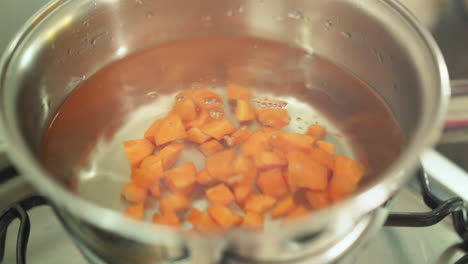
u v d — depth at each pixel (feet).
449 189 0.95
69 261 0.86
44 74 0.88
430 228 0.89
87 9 0.91
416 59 0.82
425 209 0.91
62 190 0.65
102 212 0.63
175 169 0.88
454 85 1.10
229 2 1.01
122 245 0.71
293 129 0.97
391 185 0.66
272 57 1.06
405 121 0.87
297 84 1.02
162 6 0.99
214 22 1.05
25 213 0.81
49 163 0.88
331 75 1.03
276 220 0.84
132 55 1.05
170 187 0.87
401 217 0.82
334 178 0.87
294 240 0.67
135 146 0.92
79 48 0.95
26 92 0.83
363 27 0.92
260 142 0.92
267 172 0.87
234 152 0.90
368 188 0.65
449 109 1.06
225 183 0.87
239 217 0.82
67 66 0.94
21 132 0.73
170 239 0.61
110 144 0.94
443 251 0.87
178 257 0.69
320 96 1.00
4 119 0.72
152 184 0.87
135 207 0.84
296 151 0.91
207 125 0.96
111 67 1.03
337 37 0.99
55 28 0.88
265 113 0.98
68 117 0.95
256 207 0.84
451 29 1.16
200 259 0.68
